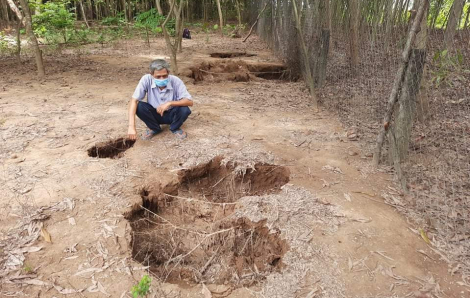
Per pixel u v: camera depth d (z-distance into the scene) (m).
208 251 2.89
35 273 2.35
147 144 4.07
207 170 3.76
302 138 4.38
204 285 2.35
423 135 4.31
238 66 8.25
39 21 8.36
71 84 6.44
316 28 6.12
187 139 4.20
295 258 2.53
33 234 2.67
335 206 3.08
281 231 2.79
